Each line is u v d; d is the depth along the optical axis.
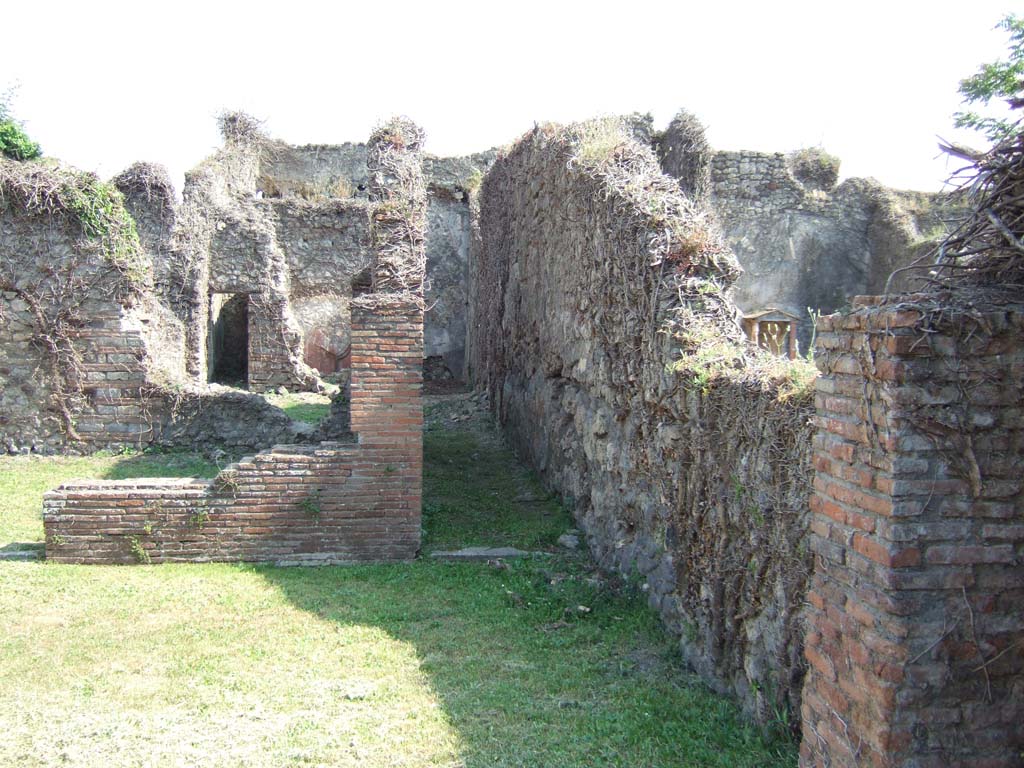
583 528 8.23
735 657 4.65
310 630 5.75
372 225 8.27
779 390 4.21
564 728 4.37
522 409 11.73
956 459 2.82
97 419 11.38
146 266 11.89
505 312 13.47
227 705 4.63
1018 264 3.02
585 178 8.13
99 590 6.53
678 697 4.76
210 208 19.09
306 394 19.45
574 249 8.66
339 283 22.39
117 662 5.21
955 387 2.82
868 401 2.97
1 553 7.39
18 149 19.50
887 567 2.84
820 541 3.33
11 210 10.95
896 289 18.88
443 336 23.27
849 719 3.07
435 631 5.78
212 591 6.54
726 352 5.29
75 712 4.53
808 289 20.14
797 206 20.06
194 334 17.38
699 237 6.14
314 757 4.07
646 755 4.06
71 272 11.13
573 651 5.48
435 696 4.77
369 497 7.49
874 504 2.93
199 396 11.62
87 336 11.26
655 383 6.11
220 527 7.36
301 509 7.43
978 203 3.16
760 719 4.23
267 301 19.80
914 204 19.84
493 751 4.13
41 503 9.05
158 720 4.45
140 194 16.52
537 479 10.56
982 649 2.86
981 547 2.84
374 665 5.19
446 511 9.14
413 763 4.03
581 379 8.42
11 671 5.05
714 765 3.95
